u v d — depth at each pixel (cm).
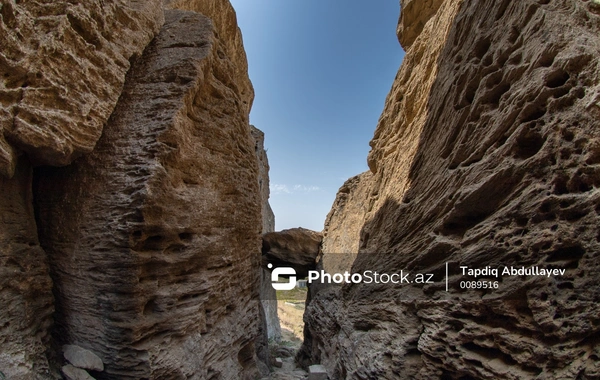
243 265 824
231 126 767
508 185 457
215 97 729
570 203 369
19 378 385
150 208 498
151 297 519
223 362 670
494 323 449
